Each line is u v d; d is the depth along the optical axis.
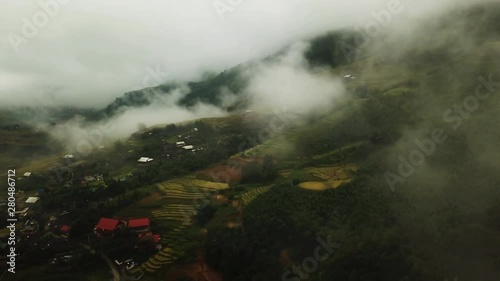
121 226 122.56
